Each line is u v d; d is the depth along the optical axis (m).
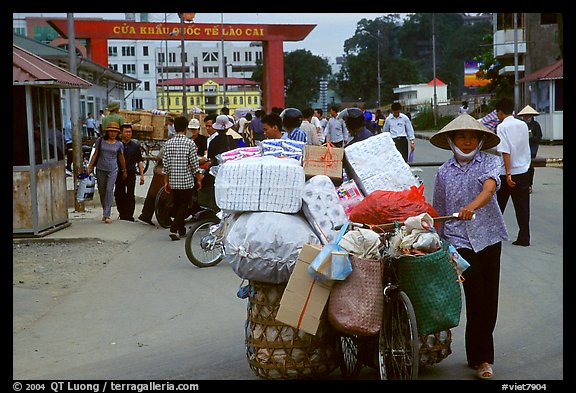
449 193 6.48
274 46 61.88
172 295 9.77
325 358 6.11
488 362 6.33
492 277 6.40
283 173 6.11
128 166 15.79
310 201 6.12
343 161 6.92
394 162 6.84
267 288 6.07
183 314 8.86
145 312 8.97
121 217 15.95
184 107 48.09
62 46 60.28
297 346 6.03
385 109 93.19
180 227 13.90
